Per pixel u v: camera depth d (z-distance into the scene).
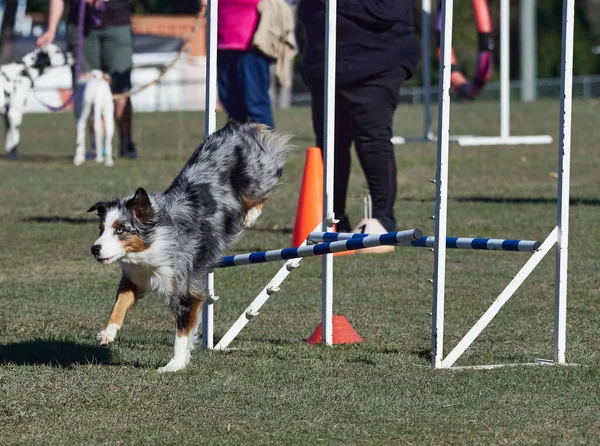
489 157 27.08
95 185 21.84
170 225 8.39
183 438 6.76
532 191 20.52
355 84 13.94
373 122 14.11
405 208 18.47
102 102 25.75
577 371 8.33
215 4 9.40
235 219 9.33
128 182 22.23
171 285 8.43
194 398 7.67
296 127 36.66
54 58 27.30
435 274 8.38
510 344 9.55
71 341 9.71
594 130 34.84
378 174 14.48
